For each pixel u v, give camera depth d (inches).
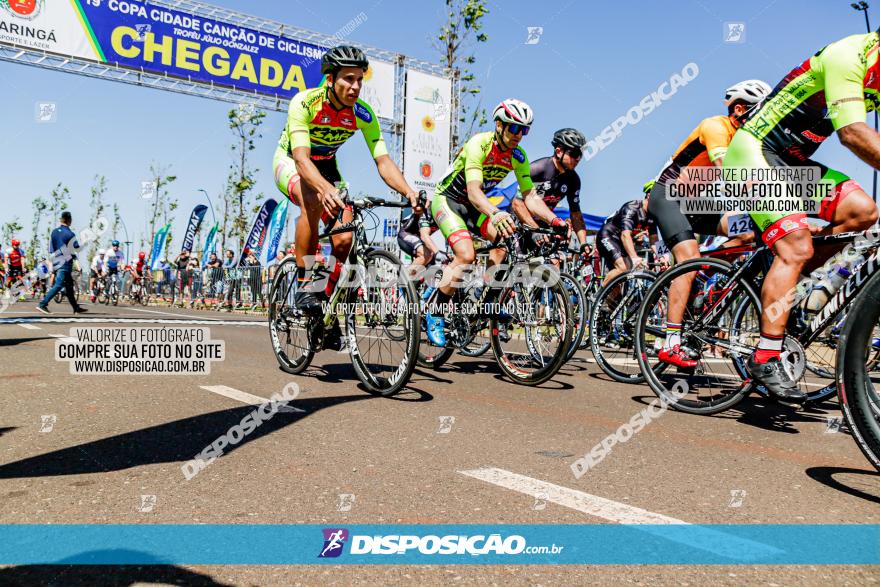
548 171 186.9
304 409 106.6
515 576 47.2
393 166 135.3
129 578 45.9
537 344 151.0
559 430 96.1
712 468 76.7
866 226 95.0
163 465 73.0
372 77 518.9
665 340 122.3
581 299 163.5
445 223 162.6
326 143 132.9
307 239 132.2
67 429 89.7
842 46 85.3
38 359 163.8
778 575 47.8
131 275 705.6
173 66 433.7
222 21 448.5
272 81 467.5
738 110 123.3
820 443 91.4
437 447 83.4
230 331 269.7
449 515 58.7
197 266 636.1
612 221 209.2
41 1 394.0
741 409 119.1
